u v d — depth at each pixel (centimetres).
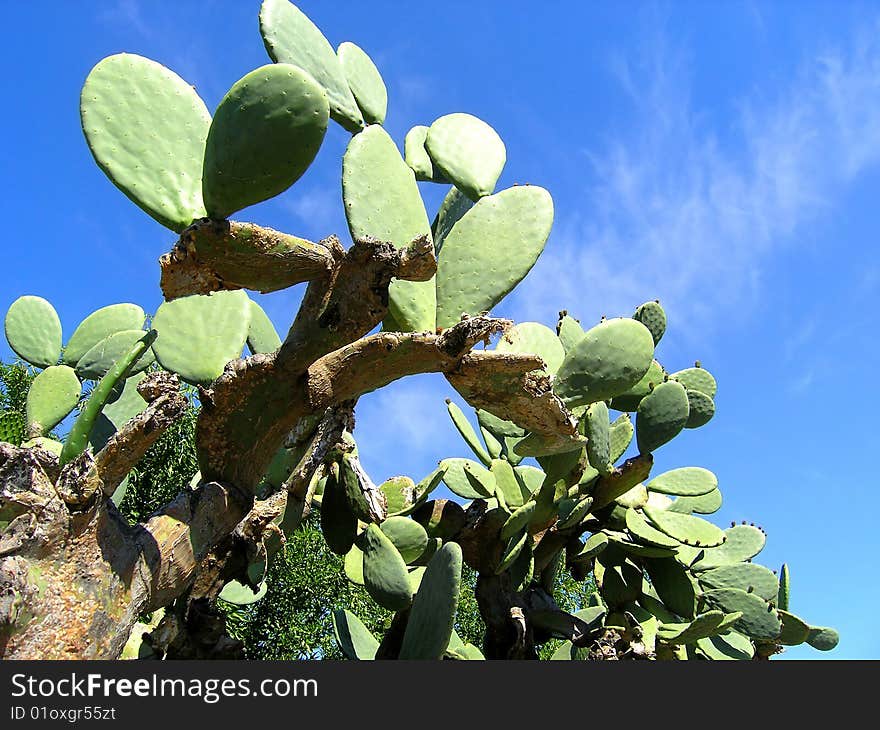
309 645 543
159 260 127
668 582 269
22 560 113
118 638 119
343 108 180
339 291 138
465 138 198
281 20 174
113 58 150
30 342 269
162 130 149
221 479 138
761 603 279
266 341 220
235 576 155
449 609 144
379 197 169
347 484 225
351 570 225
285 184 127
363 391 146
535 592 267
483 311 172
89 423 121
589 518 269
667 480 282
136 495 490
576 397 182
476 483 241
